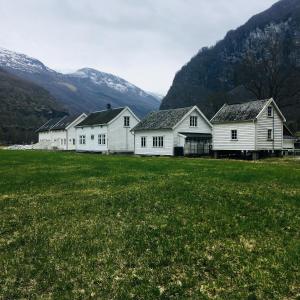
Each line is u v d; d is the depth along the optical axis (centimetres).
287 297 768
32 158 4025
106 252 1016
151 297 775
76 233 1175
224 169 2622
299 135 7844
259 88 7419
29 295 802
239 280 840
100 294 796
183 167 2814
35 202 1597
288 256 958
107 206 1488
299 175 2217
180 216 1316
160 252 1003
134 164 3155
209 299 760
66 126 9169
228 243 1059
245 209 1393
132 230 1181
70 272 901
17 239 1138
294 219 1267
